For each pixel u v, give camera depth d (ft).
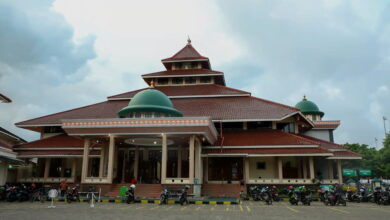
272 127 119.44
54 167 121.60
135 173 108.88
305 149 101.91
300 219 47.42
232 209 62.44
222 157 112.68
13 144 118.01
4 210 56.39
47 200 80.28
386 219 48.29
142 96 100.58
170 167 112.06
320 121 147.64
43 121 123.85
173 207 65.62
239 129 120.06
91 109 131.95
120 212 54.44
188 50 164.76
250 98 132.98
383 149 219.20
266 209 63.31
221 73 147.02
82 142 117.08
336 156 112.78
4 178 96.37
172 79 151.64
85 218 46.01
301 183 102.73
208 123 85.61
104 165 105.29
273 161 111.75
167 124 87.20
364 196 90.17
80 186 91.86
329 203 78.02
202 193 98.12
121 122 89.40
